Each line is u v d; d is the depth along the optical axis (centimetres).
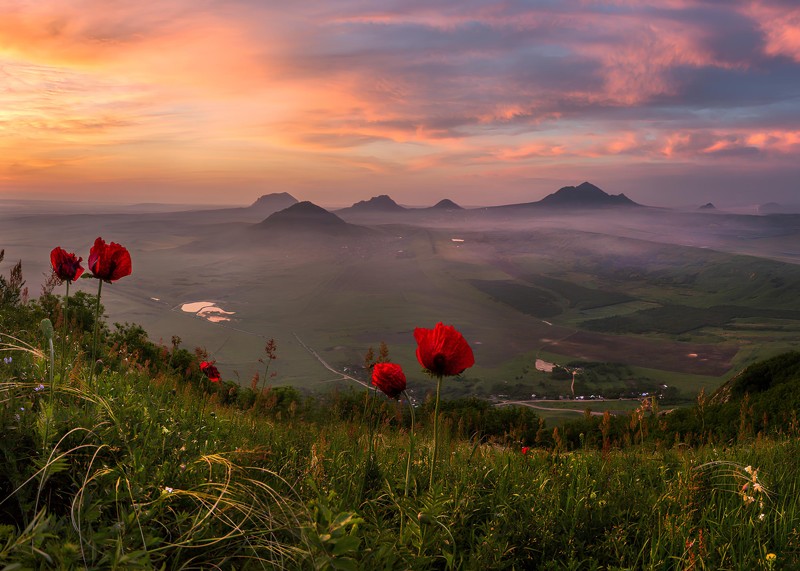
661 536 321
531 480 401
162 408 414
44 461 224
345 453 406
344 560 185
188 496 251
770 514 356
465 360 296
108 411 307
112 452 270
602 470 444
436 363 296
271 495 243
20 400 297
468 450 486
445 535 277
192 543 214
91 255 383
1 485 228
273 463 350
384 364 322
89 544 181
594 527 340
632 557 304
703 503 384
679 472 432
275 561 202
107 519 221
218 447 349
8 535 171
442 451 440
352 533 203
